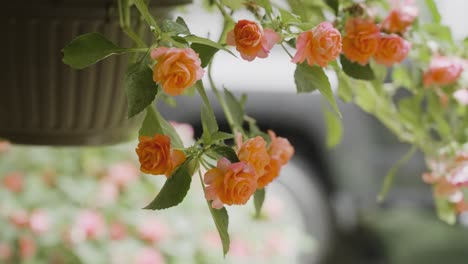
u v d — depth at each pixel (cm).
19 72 111
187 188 95
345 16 114
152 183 274
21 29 108
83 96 113
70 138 117
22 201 256
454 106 138
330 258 317
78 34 109
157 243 254
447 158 134
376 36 111
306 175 323
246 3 107
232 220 281
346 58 112
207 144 96
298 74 103
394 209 315
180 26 96
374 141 315
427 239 310
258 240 279
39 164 269
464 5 273
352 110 313
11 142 117
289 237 290
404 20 120
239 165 94
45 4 107
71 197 259
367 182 317
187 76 92
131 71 93
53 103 113
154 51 92
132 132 120
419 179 311
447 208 137
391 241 315
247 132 117
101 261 248
